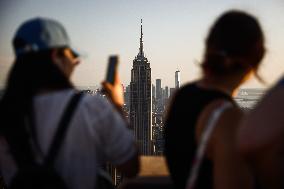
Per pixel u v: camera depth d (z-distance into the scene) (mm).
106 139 2268
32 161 2143
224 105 1805
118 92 2531
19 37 2254
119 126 2287
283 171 1409
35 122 2182
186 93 2033
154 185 2953
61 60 2334
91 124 2199
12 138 2146
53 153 2146
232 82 1986
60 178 2096
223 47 1932
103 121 2225
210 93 1904
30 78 2199
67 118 2168
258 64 1940
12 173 2277
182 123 1983
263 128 1394
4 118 2162
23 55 2244
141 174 3254
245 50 1914
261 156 1438
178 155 2055
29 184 2088
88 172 2209
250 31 1903
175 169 2127
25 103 2166
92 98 2254
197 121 1895
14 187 2113
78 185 2191
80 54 2404
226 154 1728
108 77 2531
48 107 2199
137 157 2414
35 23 2268
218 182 1740
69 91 2260
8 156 2258
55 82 2230
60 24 2367
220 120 1778
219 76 1977
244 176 1702
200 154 1841
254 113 1450
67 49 2340
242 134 1481
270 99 1406
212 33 1983
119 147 2277
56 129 2162
